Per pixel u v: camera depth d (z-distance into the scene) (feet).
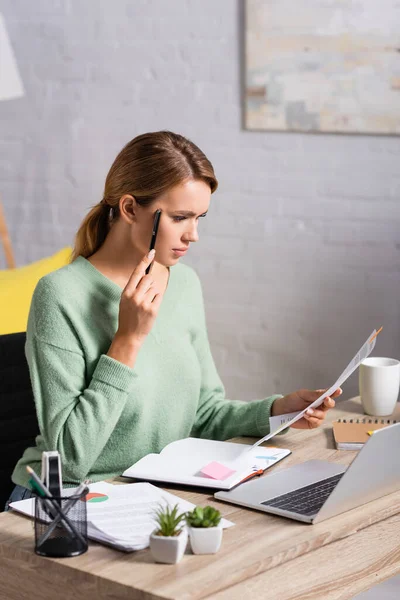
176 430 7.04
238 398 13.04
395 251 11.51
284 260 12.39
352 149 11.64
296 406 7.04
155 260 6.61
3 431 7.97
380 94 11.27
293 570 5.03
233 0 12.23
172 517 4.86
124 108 13.43
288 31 11.78
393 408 7.72
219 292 13.01
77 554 4.91
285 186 12.24
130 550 4.94
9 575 5.11
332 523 5.41
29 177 14.44
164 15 12.87
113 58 13.41
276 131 12.19
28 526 5.37
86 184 13.94
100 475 6.77
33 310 6.57
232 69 12.41
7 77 13.17
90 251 6.90
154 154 6.40
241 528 5.32
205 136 12.81
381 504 5.77
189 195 6.39
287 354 12.54
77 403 6.31
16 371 8.04
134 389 6.63
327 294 12.10
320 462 6.45
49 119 14.11
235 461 6.37
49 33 13.91
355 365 6.52
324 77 11.61
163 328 7.08
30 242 14.58
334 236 11.95
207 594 4.57
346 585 5.21
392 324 11.64
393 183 11.42
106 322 6.64
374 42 11.18
